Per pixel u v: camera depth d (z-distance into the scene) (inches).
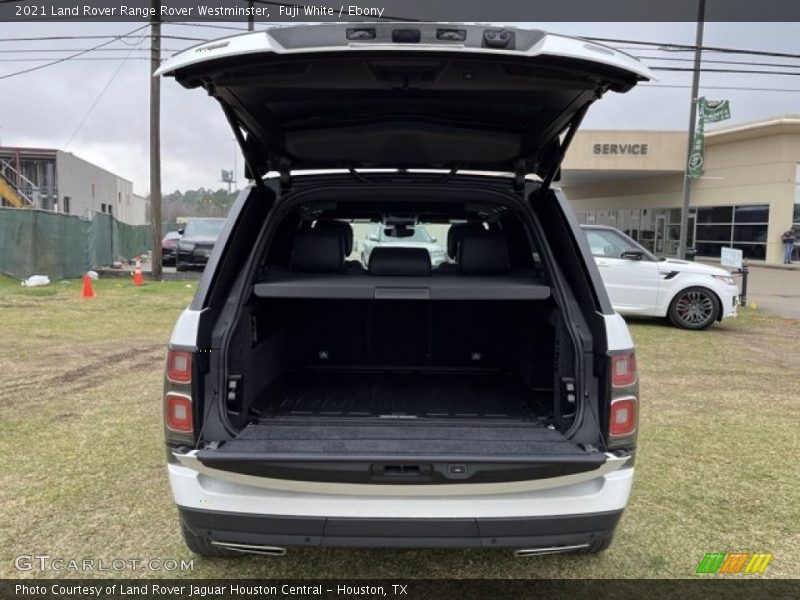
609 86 92.3
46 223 565.9
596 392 95.4
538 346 121.3
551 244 112.0
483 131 112.3
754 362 285.7
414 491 87.4
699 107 780.0
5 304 426.0
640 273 375.9
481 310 147.1
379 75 89.4
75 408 200.5
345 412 114.1
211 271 98.9
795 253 1015.0
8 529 123.6
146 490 141.2
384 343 149.2
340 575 111.8
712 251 1129.4
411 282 114.2
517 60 82.9
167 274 653.3
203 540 102.3
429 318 147.8
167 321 369.7
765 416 204.2
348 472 86.7
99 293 502.0
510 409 117.3
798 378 256.2
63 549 117.2
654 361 286.2
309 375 143.9
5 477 147.3
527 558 117.6
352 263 159.6
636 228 1321.4
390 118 109.2
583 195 1530.5
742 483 151.3
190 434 90.6
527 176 124.6
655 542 123.5
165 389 92.9
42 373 245.3
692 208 1165.7
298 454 86.9
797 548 121.8
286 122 110.0
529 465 87.1
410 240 167.0
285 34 80.4
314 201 126.6
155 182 631.2
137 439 172.7
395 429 98.0
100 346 296.8
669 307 375.2
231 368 99.2
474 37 79.9
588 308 98.8
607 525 91.2
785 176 992.2
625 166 1146.7
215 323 97.9
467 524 87.9
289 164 116.9
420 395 127.2
